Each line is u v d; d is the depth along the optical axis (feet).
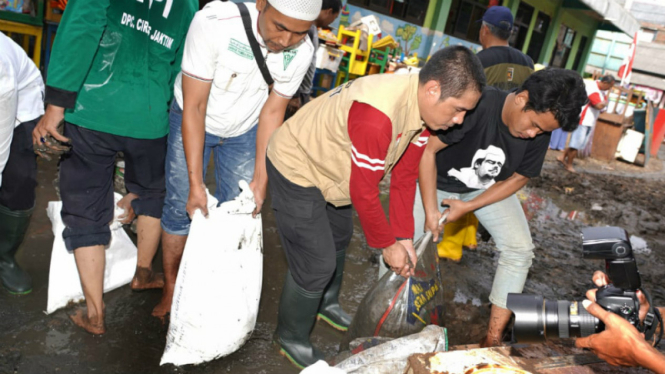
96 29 7.00
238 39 7.50
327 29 23.80
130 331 8.43
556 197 24.11
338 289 9.63
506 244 9.01
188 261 7.50
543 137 8.39
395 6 33.99
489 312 11.25
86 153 7.79
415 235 9.71
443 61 6.18
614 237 5.12
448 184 9.58
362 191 6.56
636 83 76.28
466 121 8.30
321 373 5.03
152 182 8.70
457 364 5.26
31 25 16.15
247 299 7.80
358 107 6.40
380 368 6.06
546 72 7.42
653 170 39.73
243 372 7.89
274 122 8.43
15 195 8.23
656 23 75.20
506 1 43.01
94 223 7.95
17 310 8.39
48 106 7.16
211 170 16.57
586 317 5.32
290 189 7.53
